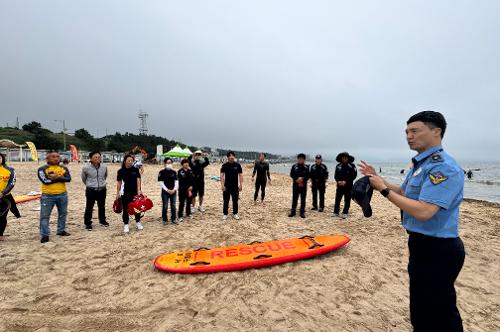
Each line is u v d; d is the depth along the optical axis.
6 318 2.94
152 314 3.08
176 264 4.29
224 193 7.62
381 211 9.33
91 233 6.12
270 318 3.04
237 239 5.93
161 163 44.78
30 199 9.81
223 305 3.29
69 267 4.29
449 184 1.69
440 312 1.81
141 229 6.50
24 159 37.91
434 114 1.85
